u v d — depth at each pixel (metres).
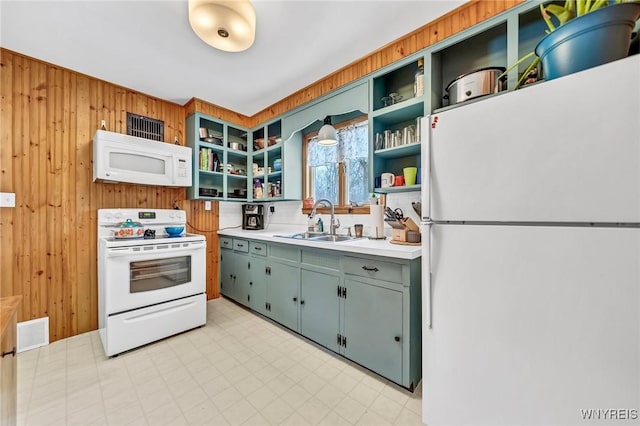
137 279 2.03
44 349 2.00
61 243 2.17
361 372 1.72
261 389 1.56
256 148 3.38
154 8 1.56
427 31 1.74
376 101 2.08
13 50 1.94
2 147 1.92
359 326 1.73
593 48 0.94
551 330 0.91
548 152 0.91
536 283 0.94
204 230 3.12
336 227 2.63
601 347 0.83
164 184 2.49
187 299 2.29
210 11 1.31
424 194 1.20
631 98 0.77
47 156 2.11
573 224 0.87
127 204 2.52
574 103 0.86
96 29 1.73
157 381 1.62
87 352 1.96
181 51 1.98
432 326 1.20
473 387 1.08
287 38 1.84
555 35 1.02
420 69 1.85
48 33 1.76
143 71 2.25
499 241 1.01
